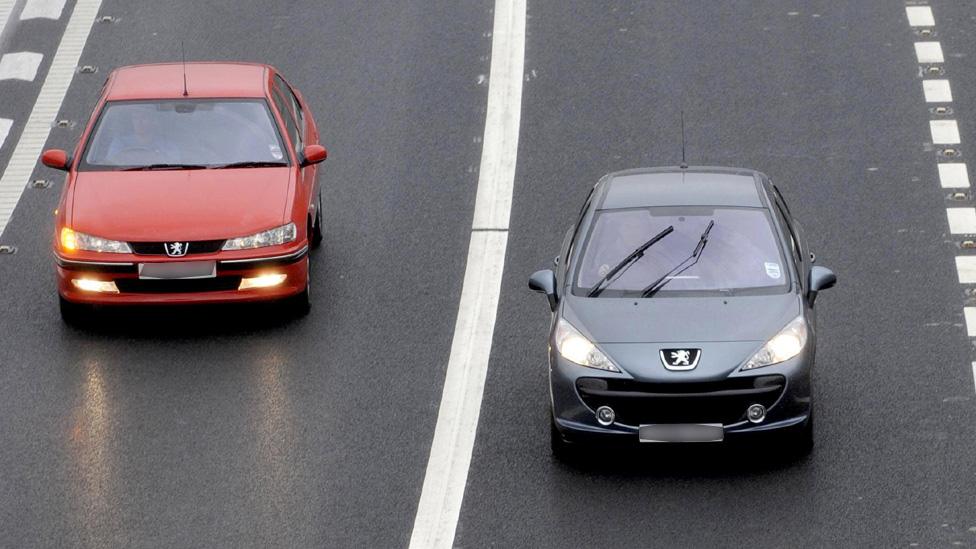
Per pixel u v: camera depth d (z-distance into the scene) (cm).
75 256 6081
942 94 8044
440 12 9044
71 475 5231
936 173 7350
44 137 7925
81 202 6231
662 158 7531
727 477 5097
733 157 7531
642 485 5066
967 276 6494
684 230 5491
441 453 5316
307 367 5912
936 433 5338
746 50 8531
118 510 5016
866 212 7038
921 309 6250
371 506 5006
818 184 7281
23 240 6988
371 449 5353
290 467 5247
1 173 7600
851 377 5747
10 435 5484
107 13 9100
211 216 6147
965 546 4694
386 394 5716
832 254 6706
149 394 5744
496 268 6656
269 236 6122
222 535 4862
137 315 6388
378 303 6400
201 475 5209
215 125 6569
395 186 7369
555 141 7731
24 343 6141
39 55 8675
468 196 7269
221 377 5853
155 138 6512
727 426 5009
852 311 6253
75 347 6106
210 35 8800
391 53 8588
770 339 5075
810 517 4853
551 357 5172
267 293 6131
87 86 8381
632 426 5031
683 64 8412
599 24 8862
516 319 6250
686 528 4809
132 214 6156
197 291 6100
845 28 8731
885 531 4775
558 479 5122
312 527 4894
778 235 5469
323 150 6512
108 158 6450
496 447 5341
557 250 6788
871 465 5147
